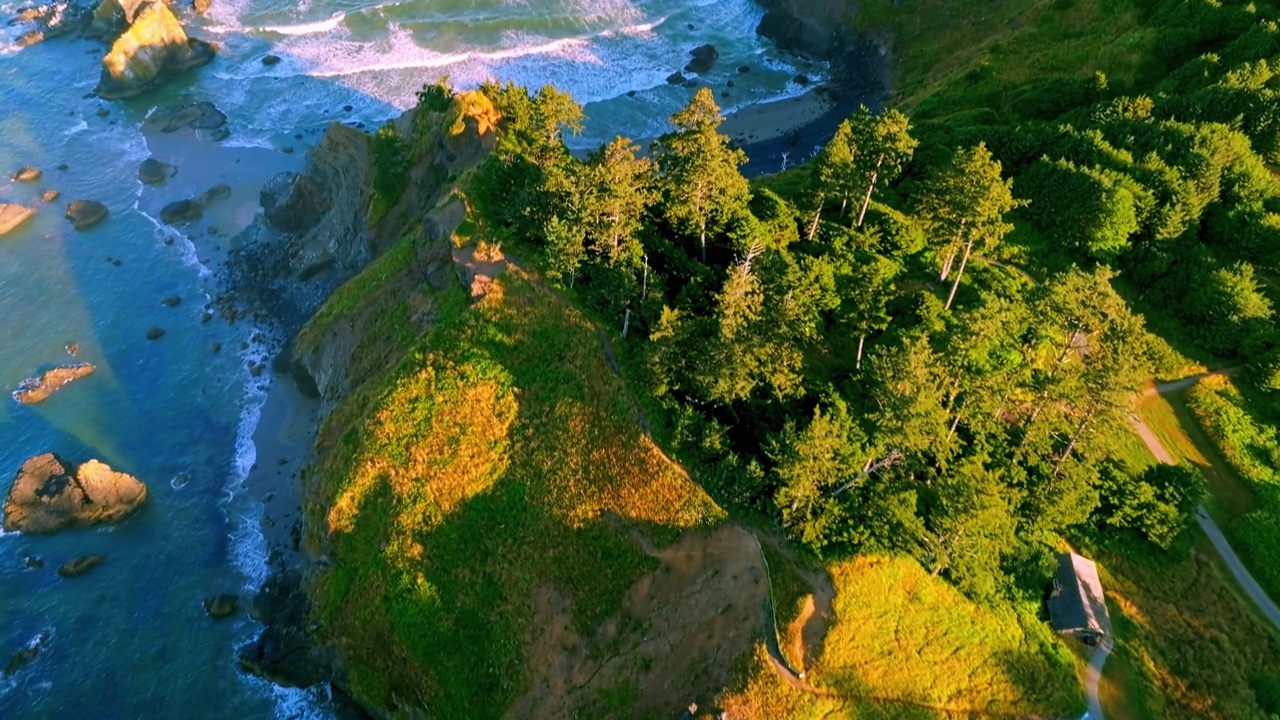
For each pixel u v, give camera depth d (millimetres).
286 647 62219
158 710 61250
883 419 49906
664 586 53406
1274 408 63375
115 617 66812
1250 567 54625
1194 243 72688
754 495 53344
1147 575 53688
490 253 69688
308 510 67375
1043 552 53094
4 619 66500
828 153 71625
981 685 47094
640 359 59719
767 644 47969
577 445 58656
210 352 88562
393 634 57812
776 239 71812
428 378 64562
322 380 79938
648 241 69625
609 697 51719
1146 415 64000
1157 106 87125
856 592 49062
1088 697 47281
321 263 94000
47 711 61094
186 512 74375
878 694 46281
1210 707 47312
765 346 54469
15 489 73438
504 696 54656
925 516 52250
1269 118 78750
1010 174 83750
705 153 64812
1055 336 61500
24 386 84688
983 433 56500
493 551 57750
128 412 82688
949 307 68438
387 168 87125
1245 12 92562
